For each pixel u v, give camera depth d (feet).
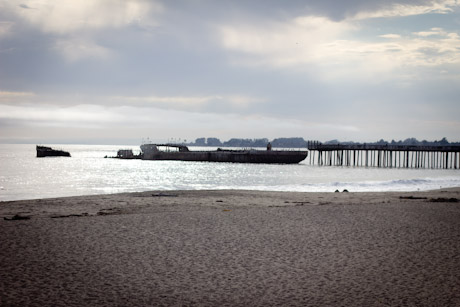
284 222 54.44
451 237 44.62
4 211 70.44
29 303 24.11
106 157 607.37
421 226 51.55
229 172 326.24
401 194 111.14
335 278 29.78
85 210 71.82
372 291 27.02
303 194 111.55
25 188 193.36
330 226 51.34
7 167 401.29
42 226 49.62
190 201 89.10
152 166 425.69
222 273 30.83
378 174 293.84
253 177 269.64
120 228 48.73
